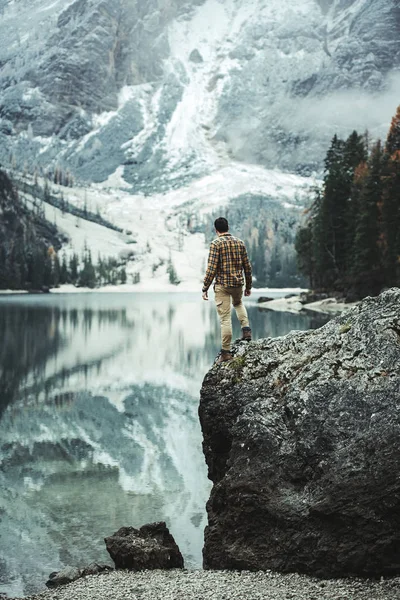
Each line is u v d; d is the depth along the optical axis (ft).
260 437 27.78
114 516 37.24
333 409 26.84
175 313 269.85
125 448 53.52
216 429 31.40
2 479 44.83
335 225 268.62
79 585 25.68
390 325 28.58
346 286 260.83
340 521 24.02
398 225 211.41
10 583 28.37
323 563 24.12
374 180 229.86
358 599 21.26
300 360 30.25
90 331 170.50
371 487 23.80
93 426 61.77
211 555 27.73
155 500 40.34
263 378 30.81
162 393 79.41
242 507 26.73
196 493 41.83
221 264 32.04
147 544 28.81
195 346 132.16
